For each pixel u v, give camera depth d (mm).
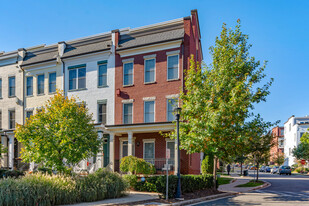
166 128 19656
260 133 15594
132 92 22281
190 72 16266
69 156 13547
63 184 11672
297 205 11656
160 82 21422
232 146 15398
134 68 22453
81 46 25234
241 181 24953
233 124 14883
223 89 15133
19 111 26406
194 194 14383
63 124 13594
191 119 15516
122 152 22672
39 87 25953
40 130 13719
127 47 22500
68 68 24750
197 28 25281
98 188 12438
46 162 14117
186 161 19953
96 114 23281
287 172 41188
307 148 47656
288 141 64875
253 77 15789
